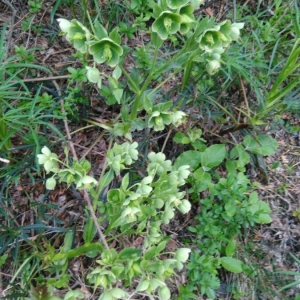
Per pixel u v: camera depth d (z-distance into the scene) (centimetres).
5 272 56
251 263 62
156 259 46
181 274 61
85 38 44
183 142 64
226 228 61
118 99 50
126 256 49
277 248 65
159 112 50
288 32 72
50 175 61
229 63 62
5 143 59
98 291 58
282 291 62
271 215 67
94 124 62
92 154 65
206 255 60
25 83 64
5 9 72
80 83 61
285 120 74
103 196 61
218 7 78
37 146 53
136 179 62
